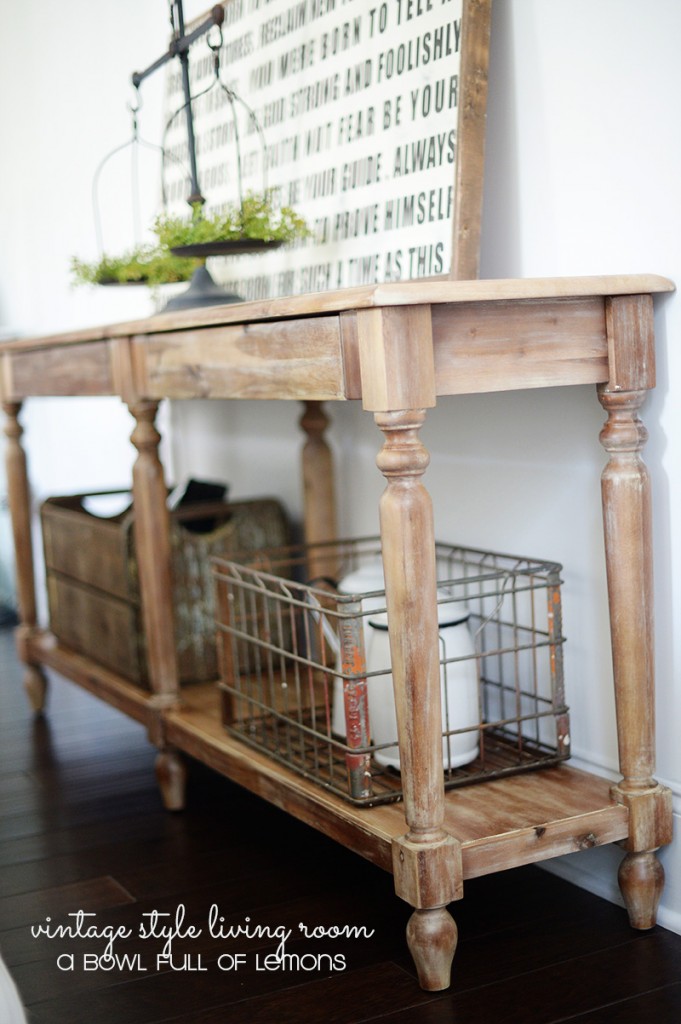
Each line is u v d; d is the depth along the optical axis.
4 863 1.82
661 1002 1.31
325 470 2.22
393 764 1.58
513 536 1.74
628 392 1.39
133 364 1.89
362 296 1.19
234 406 2.71
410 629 1.26
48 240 3.56
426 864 1.30
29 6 3.44
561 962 1.41
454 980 1.38
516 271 1.65
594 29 1.46
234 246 1.85
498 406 1.74
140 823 1.97
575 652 1.64
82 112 3.19
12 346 2.46
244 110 2.23
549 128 1.55
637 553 1.41
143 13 2.79
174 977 1.43
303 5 2.00
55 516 2.52
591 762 1.62
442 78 1.60
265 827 1.93
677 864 1.48
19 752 2.41
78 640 2.47
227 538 2.26
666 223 1.39
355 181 1.83
